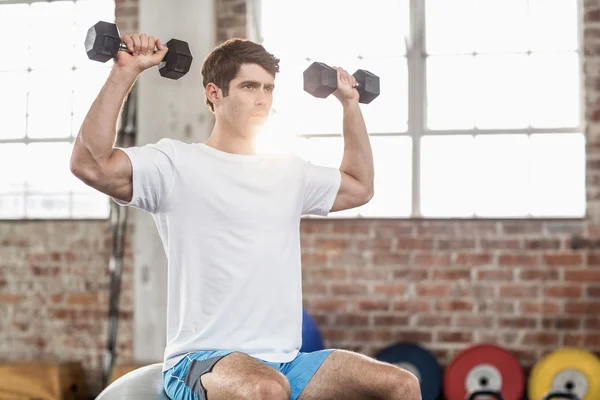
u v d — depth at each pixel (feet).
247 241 7.30
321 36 20.30
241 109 7.51
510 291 18.93
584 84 18.84
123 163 7.07
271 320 7.33
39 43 21.67
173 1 16.46
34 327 20.81
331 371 7.22
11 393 18.85
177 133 16.48
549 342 18.71
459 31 19.83
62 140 21.49
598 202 18.69
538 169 19.35
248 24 20.07
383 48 20.08
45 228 20.93
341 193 8.41
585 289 18.63
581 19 19.22
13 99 21.72
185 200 7.28
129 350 20.25
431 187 19.77
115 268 20.30
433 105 19.90
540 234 18.86
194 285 7.29
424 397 18.51
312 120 20.18
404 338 19.24
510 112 19.56
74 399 19.57
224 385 6.68
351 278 19.49
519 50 19.57
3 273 21.03
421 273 19.26
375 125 20.07
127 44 7.14
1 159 21.68
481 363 18.06
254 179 7.48
